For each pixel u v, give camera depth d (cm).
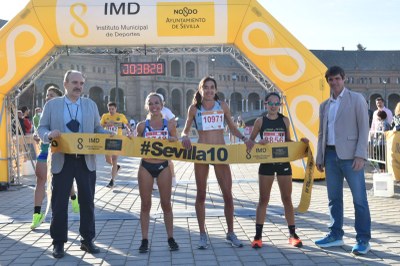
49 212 734
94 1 1015
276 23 1032
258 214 516
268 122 534
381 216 660
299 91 1047
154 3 1021
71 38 1025
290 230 522
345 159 489
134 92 7538
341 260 457
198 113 525
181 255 488
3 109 1043
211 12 1018
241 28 1033
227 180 520
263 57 1042
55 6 1000
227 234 531
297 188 948
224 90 8706
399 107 1055
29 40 1001
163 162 511
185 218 671
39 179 626
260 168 522
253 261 461
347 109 486
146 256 487
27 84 1127
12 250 518
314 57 1039
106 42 1038
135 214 702
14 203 830
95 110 536
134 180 1155
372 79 9581
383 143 1107
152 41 1046
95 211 734
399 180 990
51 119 512
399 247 498
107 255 493
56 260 478
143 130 527
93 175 519
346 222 622
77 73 523
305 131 1045
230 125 540
